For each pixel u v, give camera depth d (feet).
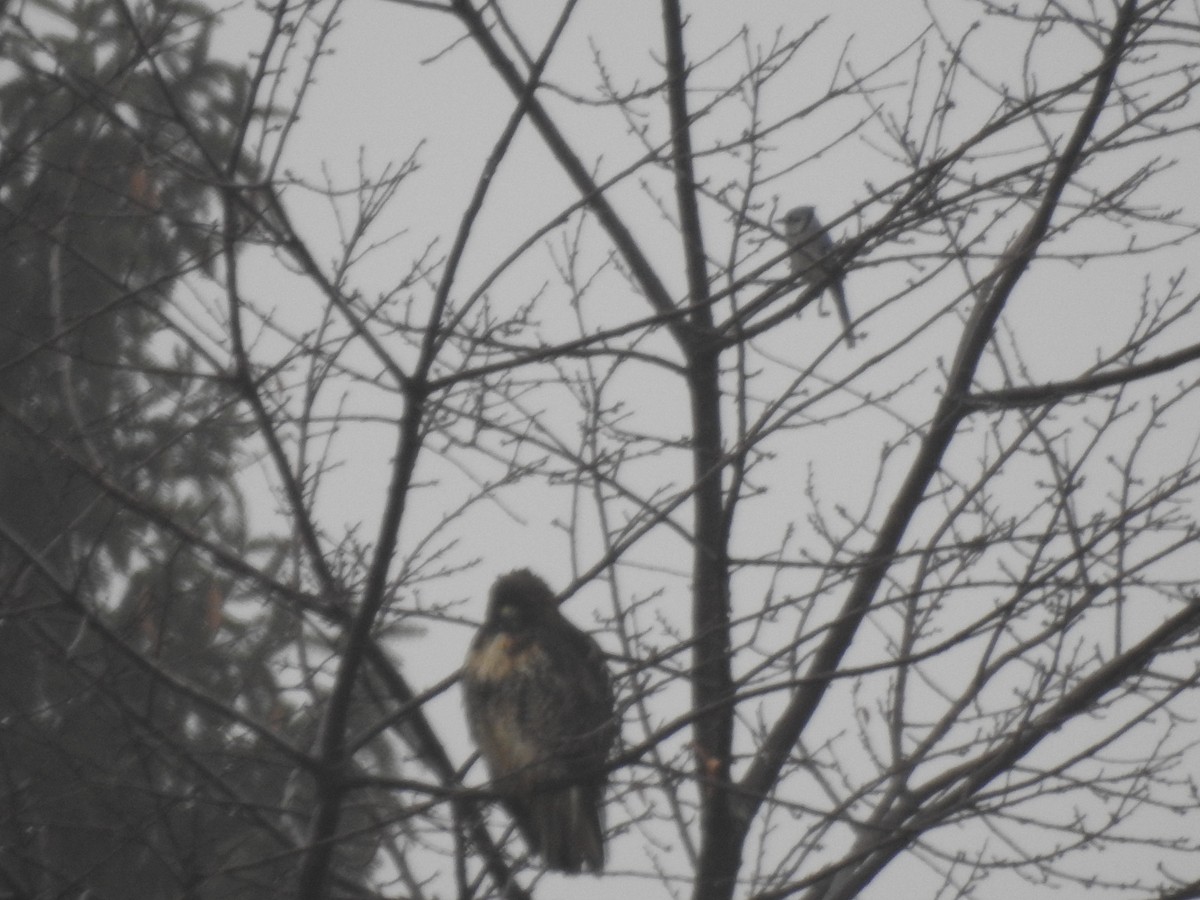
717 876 35.91
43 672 36.99
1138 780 34.99
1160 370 35.81
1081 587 33.09
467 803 34.88
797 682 31.94
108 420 36.60
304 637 37.68
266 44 32.81
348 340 34.58
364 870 37.70
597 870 37.78
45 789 35.68
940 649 31.81
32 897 31.96
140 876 37.24
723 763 35.91
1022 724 35.01
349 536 35.14
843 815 32.71
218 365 34.01
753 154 36.70
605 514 37.19
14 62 33.53
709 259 37.42
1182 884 34.37
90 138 35.63
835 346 34.19
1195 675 34.88
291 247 32.45
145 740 32.60
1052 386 36.19
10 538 31.55
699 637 32.81
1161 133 35.47
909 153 37.76
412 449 32.37
